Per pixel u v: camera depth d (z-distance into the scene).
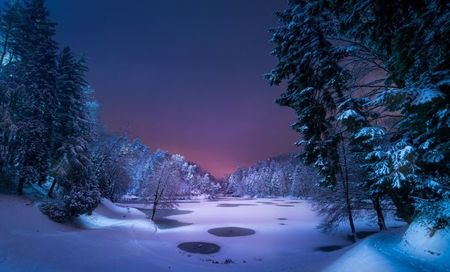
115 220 31.70
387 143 10.79
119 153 47.69
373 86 11.28
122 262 15.78
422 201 9.11
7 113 20.78
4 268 11.48
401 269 7.12
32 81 23.36
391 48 7.04
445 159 7.48
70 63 26.64
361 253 9.73
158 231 31.19
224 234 31.31
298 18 13.69
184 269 15.72
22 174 21.59
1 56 27.05
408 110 6.12
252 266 17.02
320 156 13.78
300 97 13.74
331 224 24.48
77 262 14.44
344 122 11.27
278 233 32.03
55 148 25.06
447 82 5.31
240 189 156.12
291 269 13.78
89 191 25.70
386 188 12.01
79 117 27.06
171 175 41.41
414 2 5.82
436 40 5.64
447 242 7.84
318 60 13.62
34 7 25.88
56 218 21.83
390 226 26.86
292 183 118.75
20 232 16.70
